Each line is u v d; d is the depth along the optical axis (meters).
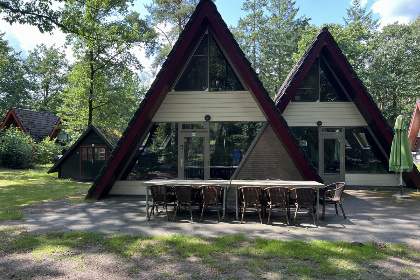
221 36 9.41
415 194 10.57
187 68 10.68
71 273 3.83
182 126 10.63
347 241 5.14
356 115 12.25
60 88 49.62
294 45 36.78
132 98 26.31
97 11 20.41
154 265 4.10
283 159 10.32
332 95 12.34
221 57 10.62
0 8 13.72
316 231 5.84
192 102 10.62
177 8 27.48
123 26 20.36
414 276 3.74
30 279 3.66
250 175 10.34
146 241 5.10
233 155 10.45
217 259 4.32
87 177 16.22
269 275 3.78
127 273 3.84
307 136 12.43
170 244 4.96
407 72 34.09
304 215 7.37
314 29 30.86
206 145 10.54
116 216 7.20
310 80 12.40
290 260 4.28
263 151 10.37
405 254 4.50
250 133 10.46
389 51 35.19
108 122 25.64
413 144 28.09
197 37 10.16
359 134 12.35
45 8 14.45
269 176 10.30
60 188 12.61
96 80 22.47
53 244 4.95
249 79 9.43
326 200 7.16
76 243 5.00
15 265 4.08
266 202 7.11
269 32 36.91
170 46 28.64
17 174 18.16
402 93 34.78
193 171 10.51
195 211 7.86
